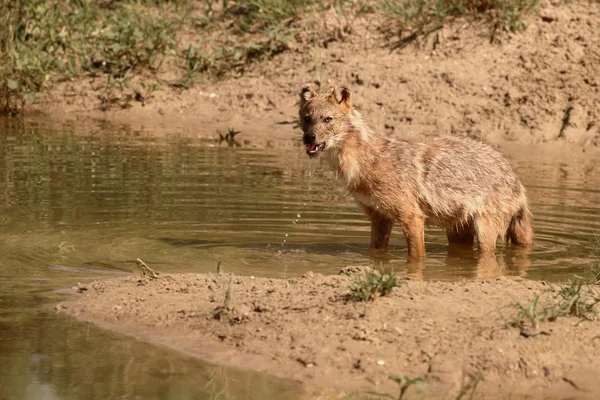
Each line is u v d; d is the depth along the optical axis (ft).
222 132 57.00
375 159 31.45
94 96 64.39
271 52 65.31
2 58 65.21
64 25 69.31
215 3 71.51
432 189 31.96
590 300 22.48
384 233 32.27
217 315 21.89
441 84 57.67
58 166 44.80
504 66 58.34
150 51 66.13
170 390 18.52
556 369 18.90
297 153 50.37
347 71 60.23
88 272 27.27
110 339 21.36
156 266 28.17
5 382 18.95
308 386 18.53
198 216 35.37
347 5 66.85
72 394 18.37
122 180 41.78
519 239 33.50
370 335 20.02
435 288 23.30
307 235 33.32
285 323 21.02
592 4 62.44
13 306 23.84
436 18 63.05
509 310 21.25
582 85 55.67
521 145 52.21
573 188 41.96
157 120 60.90
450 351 19.31
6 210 35.47
